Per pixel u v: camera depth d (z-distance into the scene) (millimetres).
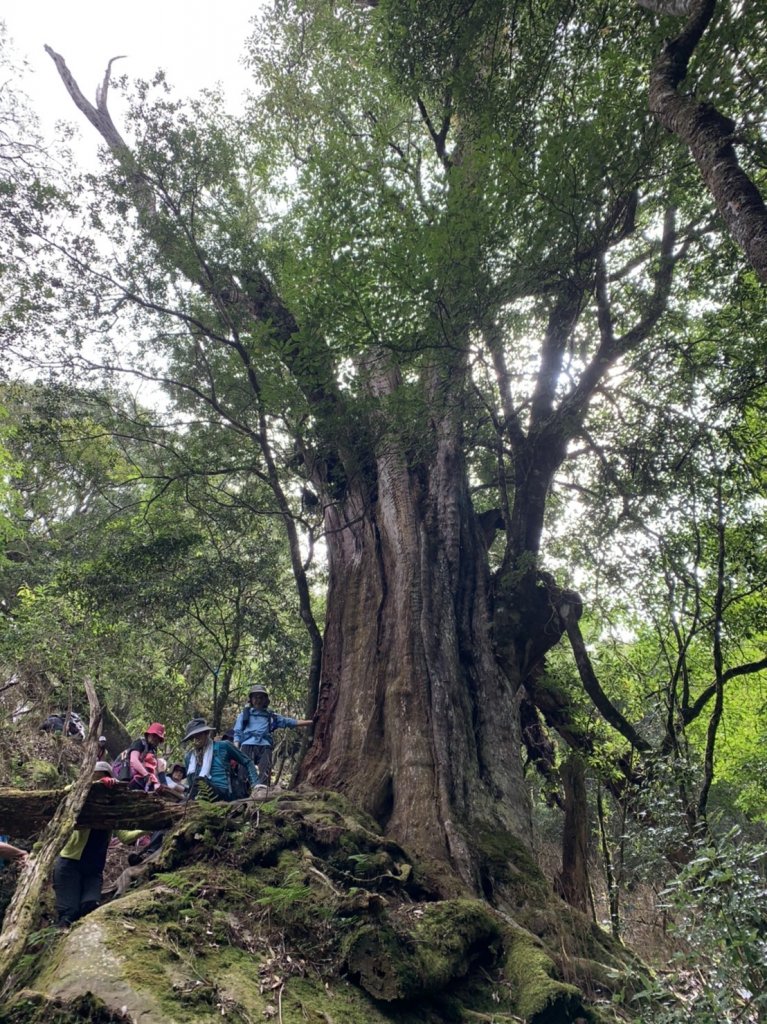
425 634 8930
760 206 4625
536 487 10383
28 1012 3500
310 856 5637
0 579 19109
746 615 10984
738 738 16016
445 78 8930
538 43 8453
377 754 8195
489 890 6621
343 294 7320
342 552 10914
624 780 9844
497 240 7070
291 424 11078
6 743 10008
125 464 15828
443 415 9180
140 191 11328
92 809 5699
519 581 9914
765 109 7020
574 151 7035
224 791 7051
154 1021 3484
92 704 5754
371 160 8719
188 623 15883
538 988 4824
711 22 6656
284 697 15359
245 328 11773
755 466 10180
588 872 8172
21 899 4156
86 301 11234
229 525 14531
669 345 9531
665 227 9672
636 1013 5273
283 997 4070
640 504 10492
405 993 4465
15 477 18594
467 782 7723
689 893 4199
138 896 4645
